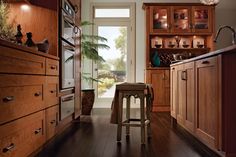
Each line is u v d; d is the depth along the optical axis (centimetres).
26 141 205
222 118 208
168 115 512
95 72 646
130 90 301
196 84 275
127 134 329
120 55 652
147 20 592
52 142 295
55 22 302
